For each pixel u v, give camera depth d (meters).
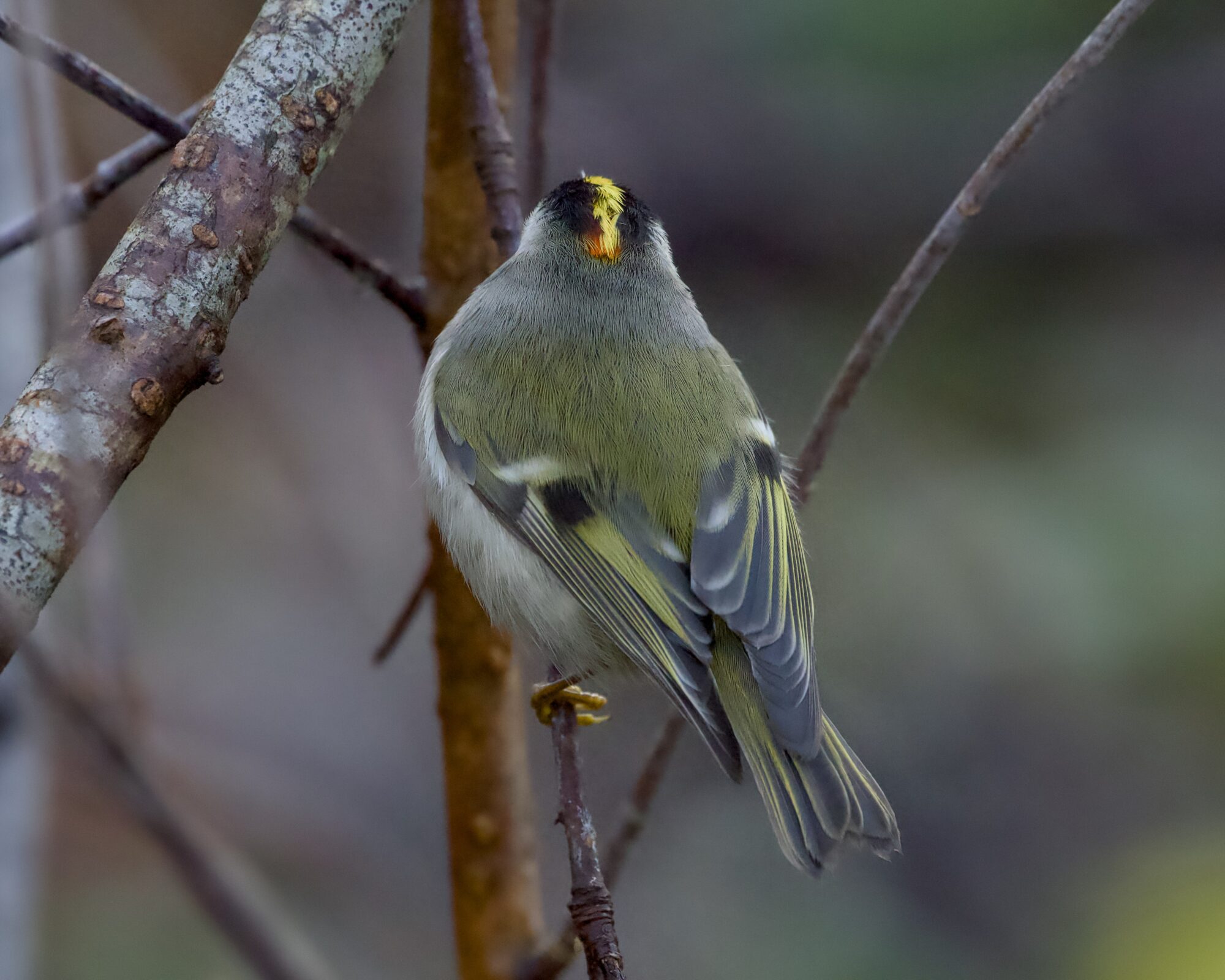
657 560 5.06
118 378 3.19
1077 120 11.82
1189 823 9.83
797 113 11.57
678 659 4.89
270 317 10.51
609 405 5.32
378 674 10.46
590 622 5.28
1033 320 11.55
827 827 4.57
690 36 11.78
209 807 9.66
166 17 9.99
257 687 10.16
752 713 4.94
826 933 9.41
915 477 10.72
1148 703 10.24
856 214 11.55
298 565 10.60
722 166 11.58
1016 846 9.93
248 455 10.73
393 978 9.34
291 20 3.64
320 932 9.40
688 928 9.29
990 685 10.29
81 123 9.09
